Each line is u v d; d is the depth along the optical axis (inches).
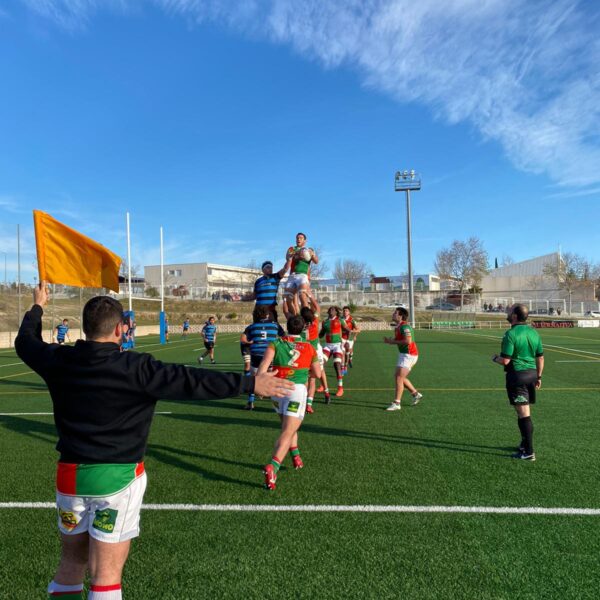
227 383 88.4
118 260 175.8
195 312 2087.8
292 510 171.6
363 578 127.0
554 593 119.7
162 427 307.7
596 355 751.7
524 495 184.1
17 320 1153.4
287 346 203.2
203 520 163.6
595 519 162.6
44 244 165.2
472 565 133.2
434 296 2672.2
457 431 288.0
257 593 120.6
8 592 122.8
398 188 1612.9
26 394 457.1
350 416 335.0
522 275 3159.5
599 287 2662.4
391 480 202.4
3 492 191.6
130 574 129.6
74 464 87.7
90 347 90.3
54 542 149.4
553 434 276.5
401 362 354.0
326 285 2947.8
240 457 239.0
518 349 228.7
